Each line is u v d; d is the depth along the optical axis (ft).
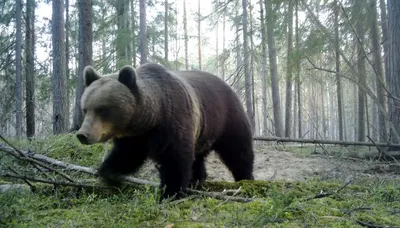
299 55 40.06
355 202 14.03
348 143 33.09
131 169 16.85
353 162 31.48
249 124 21.98
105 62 64.28
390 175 25.44
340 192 15.71
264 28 60.23
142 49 59.82
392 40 32.99
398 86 32.53
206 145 19.54
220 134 20.52
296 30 45.37
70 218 12.99
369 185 17.80
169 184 16.14
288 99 75.92
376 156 32.45
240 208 13.24
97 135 13.76
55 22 52.44
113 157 16.57
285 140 35.01
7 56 67.51
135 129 15.08
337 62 46.16
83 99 14.37
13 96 66.18
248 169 21.86
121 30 65.57
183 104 16.58
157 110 15.48
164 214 13.05
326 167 29.91
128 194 16.58
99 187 16.92
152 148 15.89
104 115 14.03
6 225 11.96
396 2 32.50
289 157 35.24
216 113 19.58
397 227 10.87
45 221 12.75
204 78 20.47
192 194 16.71
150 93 15.31
